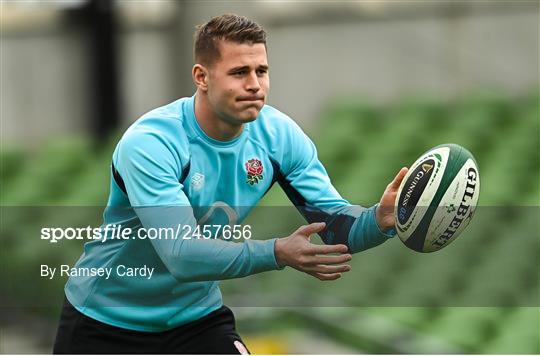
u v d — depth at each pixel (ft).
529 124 114.52
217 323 44.29
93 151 135.33
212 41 38.78
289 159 42.91
